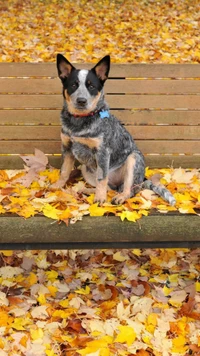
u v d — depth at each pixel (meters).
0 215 1.85
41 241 1.85
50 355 1.72
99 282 2.03
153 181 2.16
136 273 2.07
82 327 1.82
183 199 2.01
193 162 2.30
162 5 5.38
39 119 2.26
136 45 3.95
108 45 3.90
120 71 2.26
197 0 5.54
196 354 1.75
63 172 2.13
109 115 2.07
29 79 2.25
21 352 1.73
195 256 2.18
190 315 1.88
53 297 1.95
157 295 1.96
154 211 1.89
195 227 1.87
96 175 2.04
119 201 1.97
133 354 1.73
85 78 1.98
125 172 2.09
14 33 4.24
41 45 3.90
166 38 4.17
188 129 2.28
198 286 2.00
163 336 1.80
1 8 5.08
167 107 2.28
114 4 5.38
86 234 1.85
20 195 2.02
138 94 2.27
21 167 2.27
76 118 2.01
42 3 5.37
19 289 1.98
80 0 5.52
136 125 2.27
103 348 1.74
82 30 4.41
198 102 2.28
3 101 2.24
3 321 1.82
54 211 1.87
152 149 2.28
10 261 2.11
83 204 1.95
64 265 2.11
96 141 2.01
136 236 1.86
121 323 1.84
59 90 2.26
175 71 2.28
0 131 2.25
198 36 4.30
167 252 2.18
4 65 2.24
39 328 1.80
